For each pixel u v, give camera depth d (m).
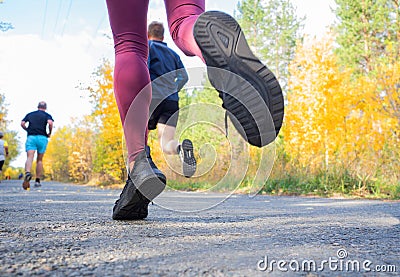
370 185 7.02
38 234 1.72
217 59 1.64
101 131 12.22
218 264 1.16
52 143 34.78
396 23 19.44
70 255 1.27
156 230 1.87
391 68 9.57
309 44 12.49
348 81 12.81
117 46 2.06
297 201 5.13
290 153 9.53
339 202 4.91
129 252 1.33
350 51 20.17
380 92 9.97
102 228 1.92
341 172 7.41
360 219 2.58
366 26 20.06
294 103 12.36
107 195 6.30
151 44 2.57
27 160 8.40
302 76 12.33
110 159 12.02
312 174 7.88
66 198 5.16
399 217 2.74
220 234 1.78
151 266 1.13
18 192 7.09
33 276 1.01
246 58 1.62
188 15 1.95
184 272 1.06
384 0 20.03
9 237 1.63
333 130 11.45
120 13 2.04
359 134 9.84
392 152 7.83
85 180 20.25
